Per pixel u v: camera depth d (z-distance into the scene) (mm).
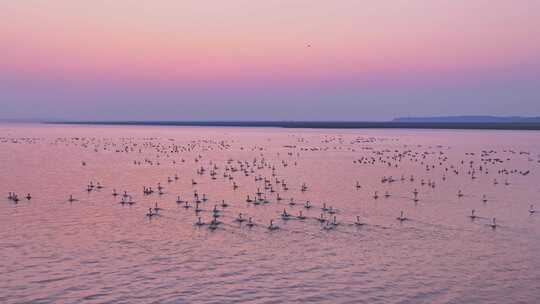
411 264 54406
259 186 103625
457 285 49000
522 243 61781
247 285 48594
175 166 138500
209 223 69812
